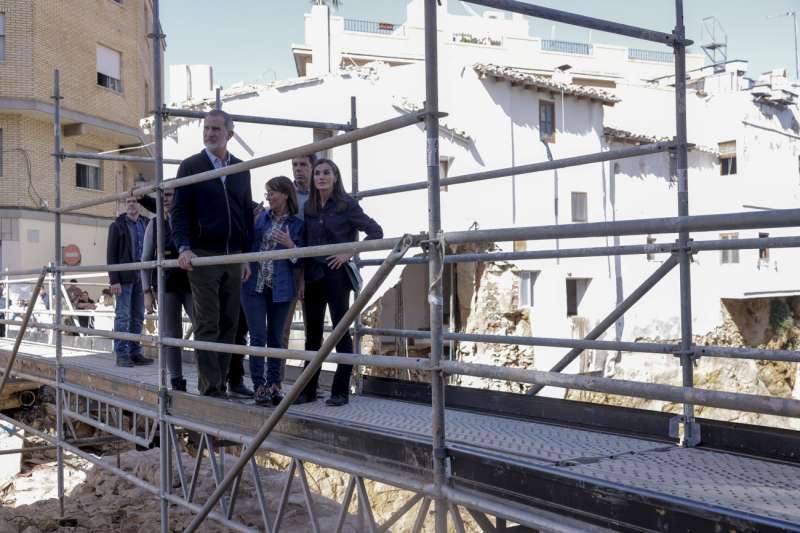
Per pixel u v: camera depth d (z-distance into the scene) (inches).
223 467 350.3
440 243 128.1
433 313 130.6
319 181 214.8
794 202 1326.3
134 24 1069.1
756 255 1140.5
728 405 101.3
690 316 184.4
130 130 1037.8
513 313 847.1
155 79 221.0
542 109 935.7
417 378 715.4
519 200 895.1
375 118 787.4
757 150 1242.6
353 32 1376.7
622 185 1023.0
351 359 148.1
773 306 1164.5
